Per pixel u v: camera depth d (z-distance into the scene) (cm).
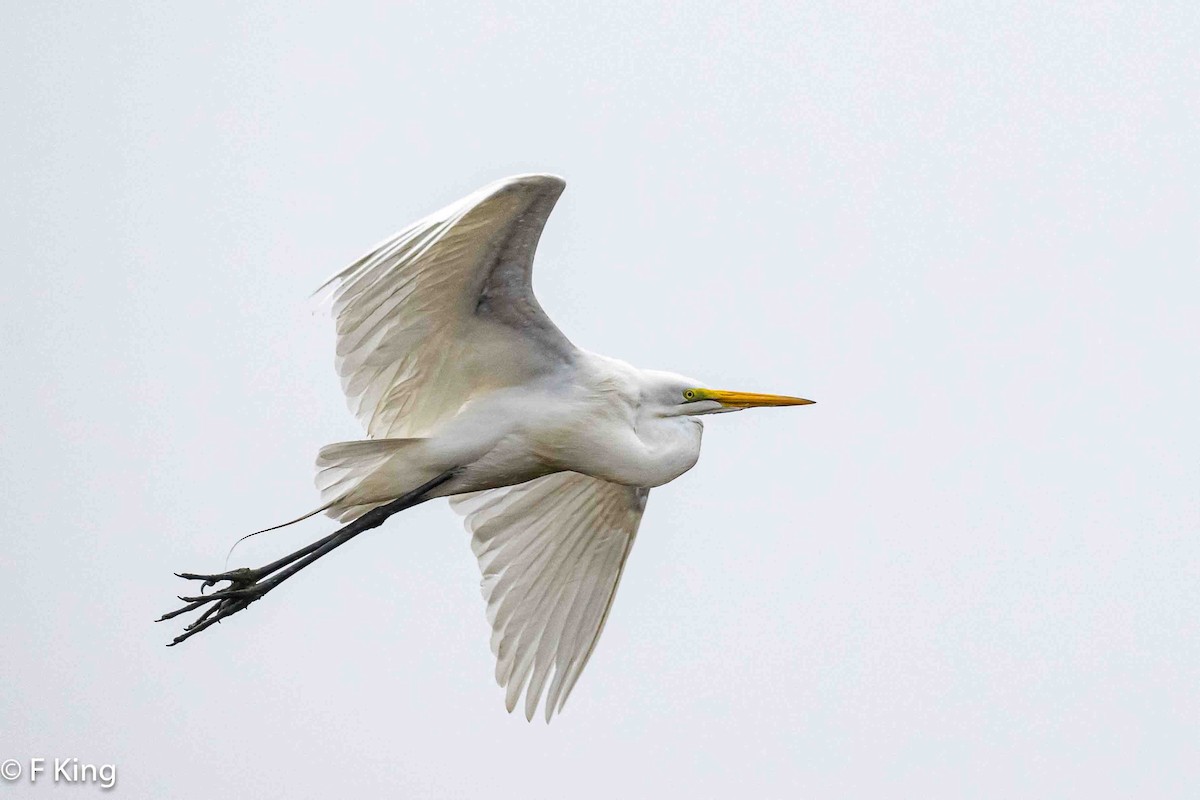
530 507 1385
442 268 1124
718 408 1321
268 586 1197
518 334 1216
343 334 1141
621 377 1273
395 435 1240
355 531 1225
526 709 1385
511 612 1388
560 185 1061
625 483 1302
